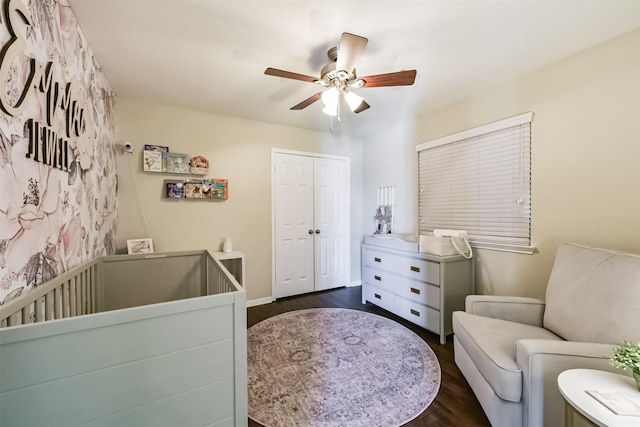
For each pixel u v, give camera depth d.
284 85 2.39
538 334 1.60
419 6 1.47
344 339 2.44
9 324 0.89
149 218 2.77
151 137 2.76
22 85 1.00
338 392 1.73
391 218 3.66
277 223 3.52
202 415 0.96
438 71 2.18
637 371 0.94
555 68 2.05
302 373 1.93
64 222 1.39
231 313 1.00
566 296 1.59
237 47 1.83
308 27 1.64
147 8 1.46
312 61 2.01
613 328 1.30
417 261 2.65
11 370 0.70
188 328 0.92
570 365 1.18
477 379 1.54
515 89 2.30
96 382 0.79
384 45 1.83
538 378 1.20
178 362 0.91
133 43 1.78
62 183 1.36
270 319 2.89
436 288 2.46
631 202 1.71
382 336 2.50
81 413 0.78
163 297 2.21
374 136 3.96
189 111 2.94
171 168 2.84
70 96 1.44
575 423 0.96
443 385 1.80
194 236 3.00
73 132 1.50
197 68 2.10
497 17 1.56
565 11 1.51
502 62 2.05
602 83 1.82
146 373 0.86
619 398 0.93
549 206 2.10
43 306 1.14
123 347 0.82
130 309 0.83
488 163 2.54
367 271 3.34
